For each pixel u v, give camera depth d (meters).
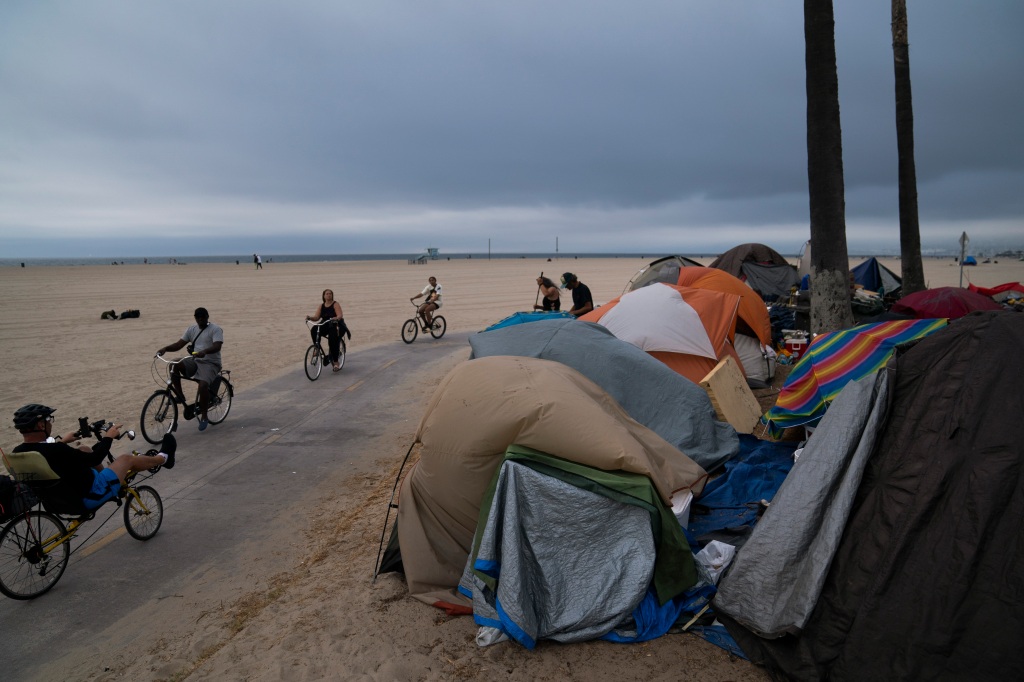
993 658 2.94
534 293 35.44
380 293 35.22
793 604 3.69
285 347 16.97
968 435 3.54
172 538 6.05
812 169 10.23
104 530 6.27
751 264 20.39
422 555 4.77
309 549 5.77
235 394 11.65
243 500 6.91
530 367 5.14
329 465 7.96
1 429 9.56
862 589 3.51
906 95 15.69
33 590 5.05
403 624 4.37
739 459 6.72
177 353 16.25
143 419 8.61
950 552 3.27
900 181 16.09
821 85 9.98
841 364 6.74
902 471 3.75
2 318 23.94
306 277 51.94
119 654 4.33
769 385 10.77
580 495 4.18
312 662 4.00
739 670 3.72
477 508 4.68
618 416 5.43
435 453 4.81
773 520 4.05
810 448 4.24
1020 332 3.76
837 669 3.38
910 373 4.17
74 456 5.20
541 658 3.90
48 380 13.12
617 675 3.70
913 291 16.12
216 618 4.73
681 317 9.05
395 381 12.63
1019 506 3.19
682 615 4.21
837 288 10.23
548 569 4.16
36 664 4.24
